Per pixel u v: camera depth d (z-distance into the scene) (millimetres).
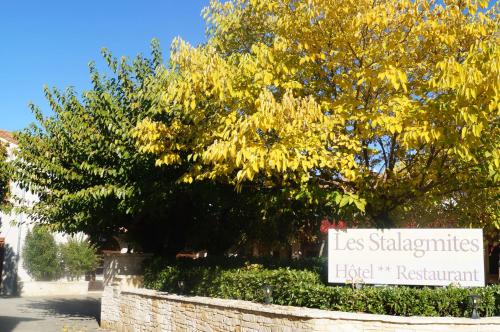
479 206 10945
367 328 7719
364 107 8703
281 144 7898
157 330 11742
